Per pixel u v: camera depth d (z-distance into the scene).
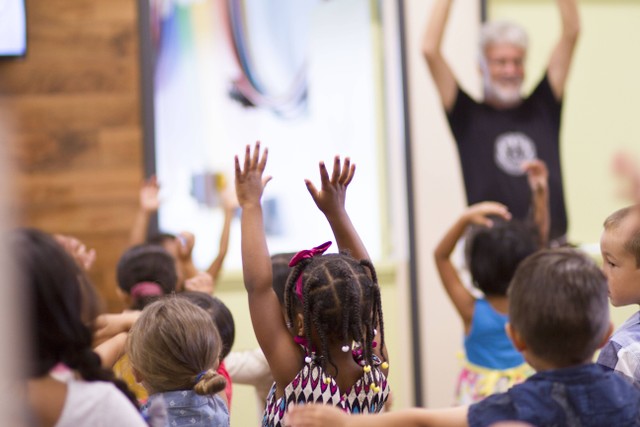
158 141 4.70
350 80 4.88
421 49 4.57
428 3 4.79
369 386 2.13
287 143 4.83
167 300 2.32
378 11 4.89
